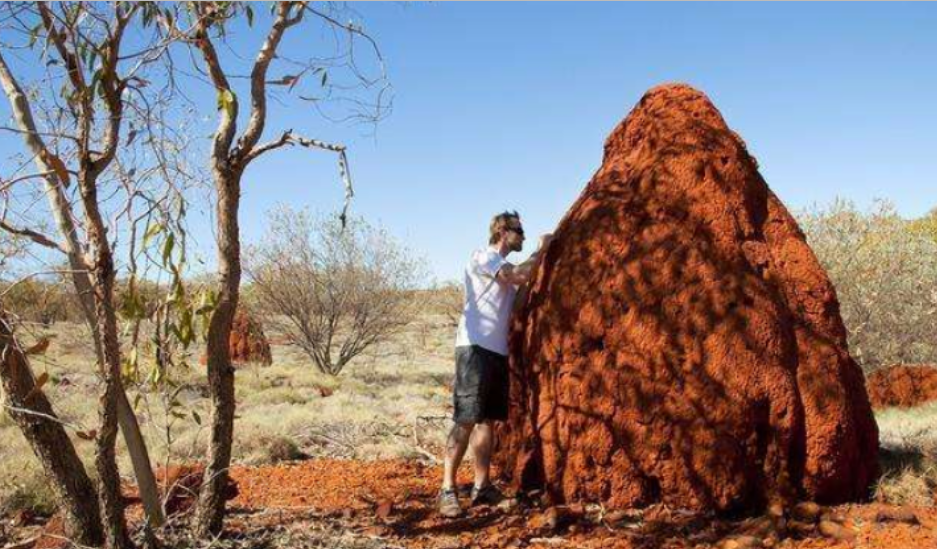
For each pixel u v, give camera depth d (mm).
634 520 5082
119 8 4066
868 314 14359
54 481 4281
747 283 5324
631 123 6375
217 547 4656
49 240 4078
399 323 21812
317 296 20922
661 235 5492
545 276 5879
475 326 5539
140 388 4969
